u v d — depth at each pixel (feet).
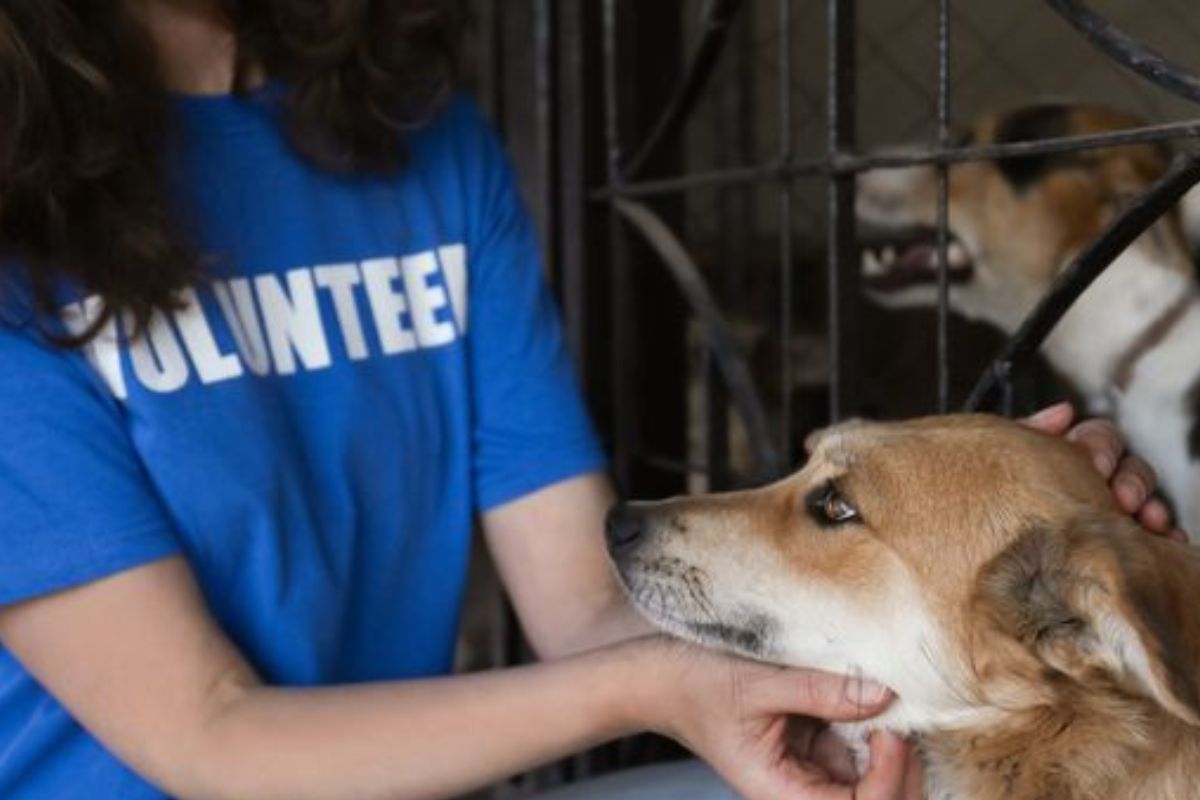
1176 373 11.12
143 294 6.07
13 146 5.83
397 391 7.00
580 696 5.89
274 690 6.03
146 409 6.18
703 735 5.88
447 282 7.24
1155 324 11.18
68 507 5.93
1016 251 12.36
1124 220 7.03
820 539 7.01
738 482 11.20
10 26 5.81
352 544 6.80
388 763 5.89
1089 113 11.35
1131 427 11.34
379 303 7.01
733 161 13.38
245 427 6.38
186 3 6.70
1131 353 11.26
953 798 6.84
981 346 12.82
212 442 6.30
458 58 7.43
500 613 11.96
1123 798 6.42
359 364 6.88
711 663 5.84
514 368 7.48
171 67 6.71
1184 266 11.20
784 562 7.03
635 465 11.61
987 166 12.31
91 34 6.19
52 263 5.98
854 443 7.11
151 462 6.21
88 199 6.01
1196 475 11.21
